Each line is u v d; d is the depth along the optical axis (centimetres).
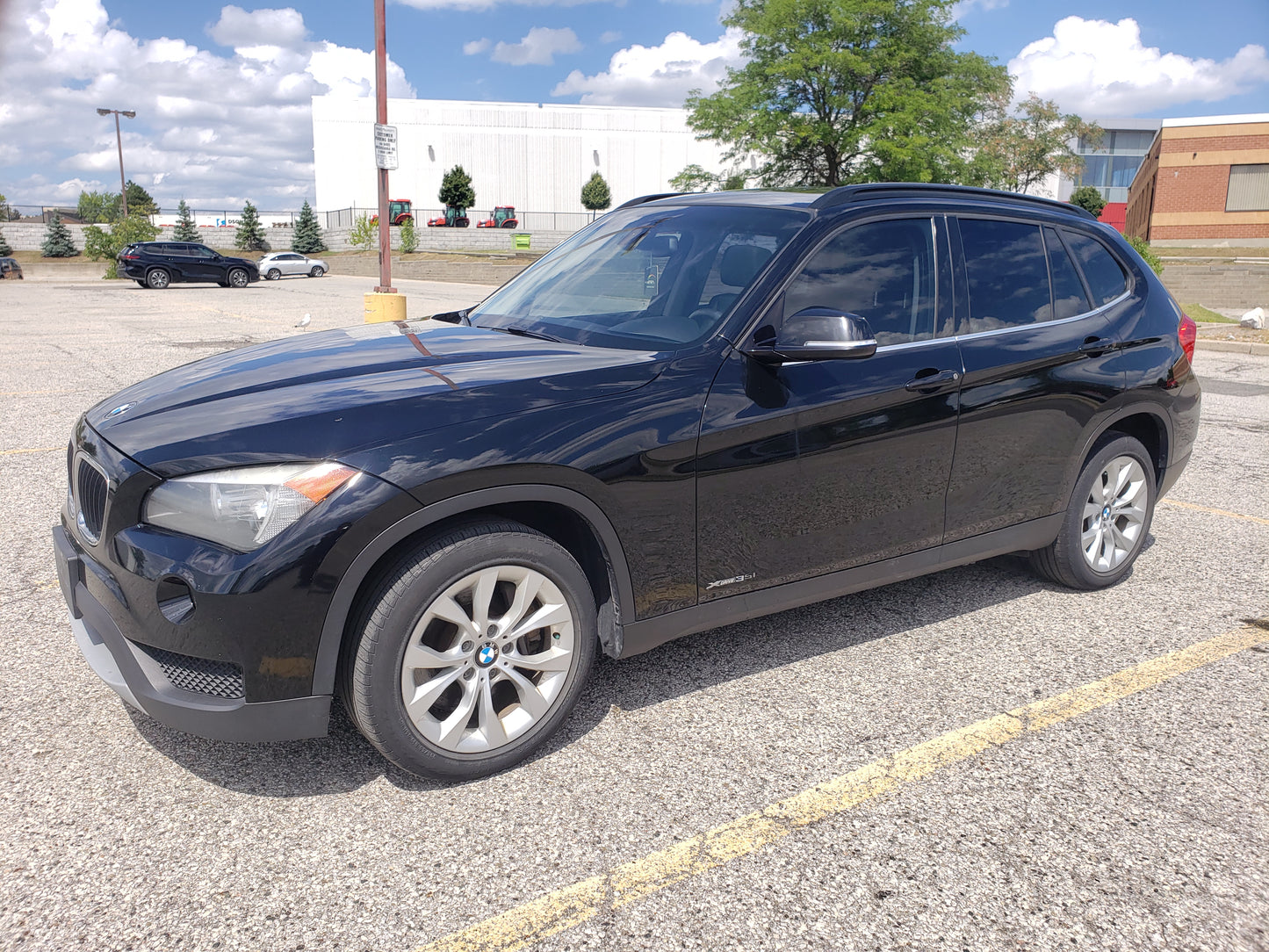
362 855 229
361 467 230
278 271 4166
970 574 438
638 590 277
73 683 314
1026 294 367
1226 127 4725
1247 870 229
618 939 203
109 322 1641
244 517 225
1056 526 389
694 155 7775
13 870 221
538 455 248
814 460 301
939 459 334
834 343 275
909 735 290
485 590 251
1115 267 408
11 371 983
